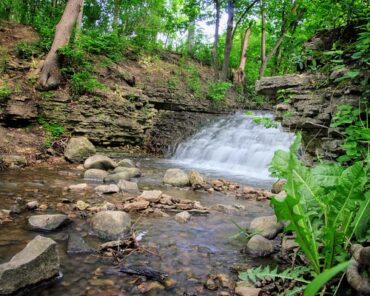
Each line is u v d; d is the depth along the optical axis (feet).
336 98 13.25
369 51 11.74
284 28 65.62
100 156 24.45
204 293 7.88
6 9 44.75
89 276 8.41
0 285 7.04
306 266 8.52
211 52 67.62
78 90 32.01
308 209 7.66
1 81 29.58
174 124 41.27
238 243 11.32
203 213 14.75
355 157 10.98
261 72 68.03
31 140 27.20
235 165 31.50
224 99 53.83
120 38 47.34
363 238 7.22
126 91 35.99
